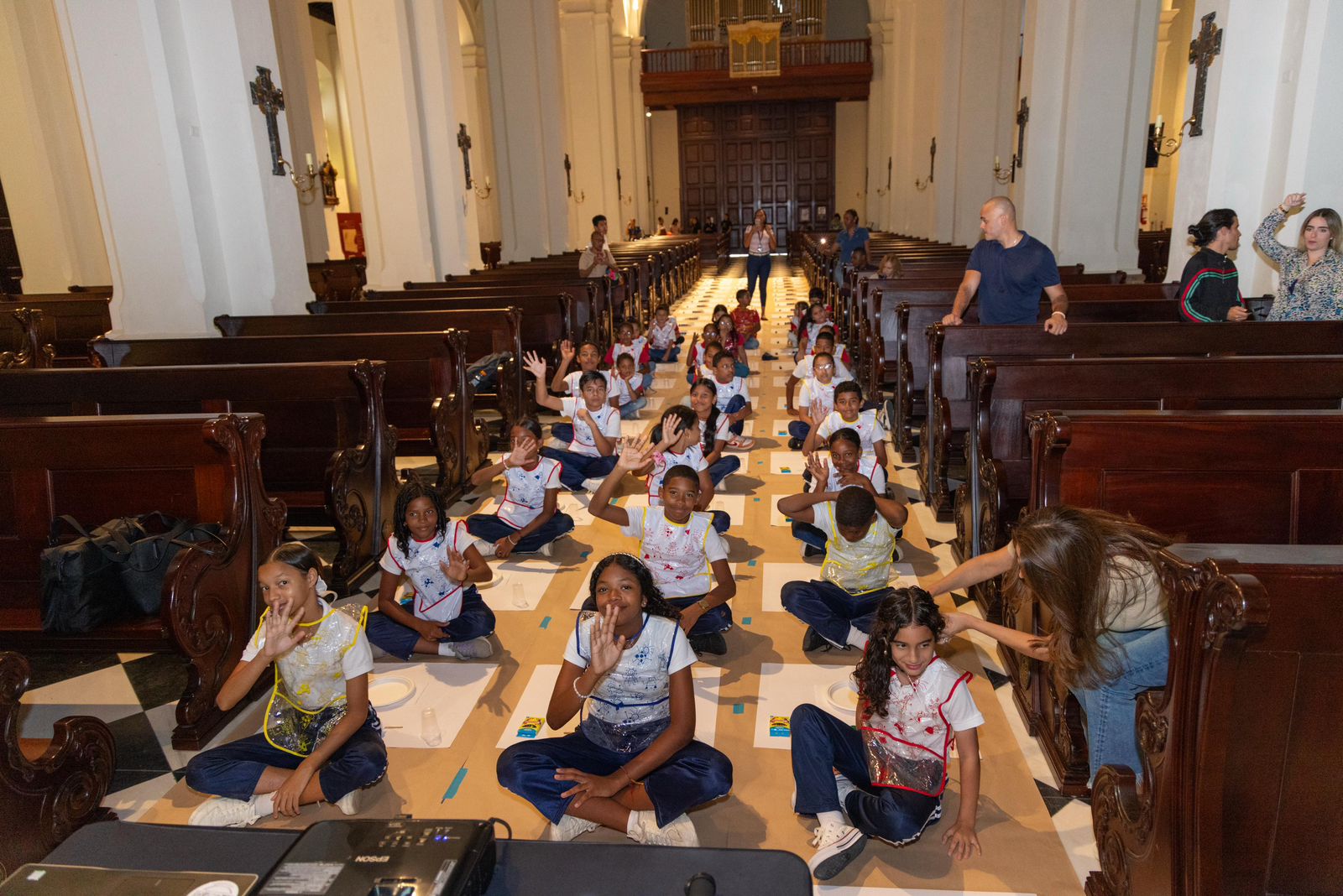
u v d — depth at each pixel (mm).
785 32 30000
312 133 14734
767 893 1066
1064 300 4988
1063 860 2441
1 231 12906
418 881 1005
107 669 3768
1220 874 1705
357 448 4496
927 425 5359
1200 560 1646
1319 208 5387
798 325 9773
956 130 15062
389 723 3172
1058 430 2783
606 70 21203
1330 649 1646
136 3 6105
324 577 4035
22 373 4625
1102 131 8938
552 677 3488
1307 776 1726
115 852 1169
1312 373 3791
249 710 3391
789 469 6066
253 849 1163
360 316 6691
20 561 3607
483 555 4715
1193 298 5082
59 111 11547
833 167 30391
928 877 2389
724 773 2469
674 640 2408
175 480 3488
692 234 28344
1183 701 1654
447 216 10523
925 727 2383
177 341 5660
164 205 6457
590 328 8648
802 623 3867
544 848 1141
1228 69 5988
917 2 17922
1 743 2254
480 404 7371
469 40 21312
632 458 3402
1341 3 5477
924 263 9719
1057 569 2221
